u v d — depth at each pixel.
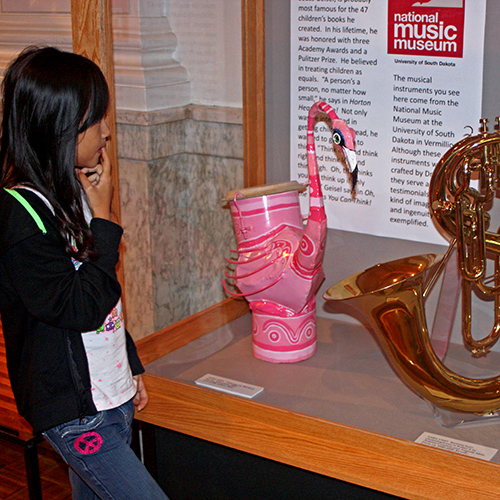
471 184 1.74
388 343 1.65
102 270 1.38
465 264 1.65
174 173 1.85
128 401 1.55
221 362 1.93
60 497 2.25
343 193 2.03
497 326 1.72
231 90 1.92
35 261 1.32
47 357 1.41
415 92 1.83
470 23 1.71
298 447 1.63
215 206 1.93
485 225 1.66
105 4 1.68
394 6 1.81
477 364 1.79
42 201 1.36
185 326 1.98
